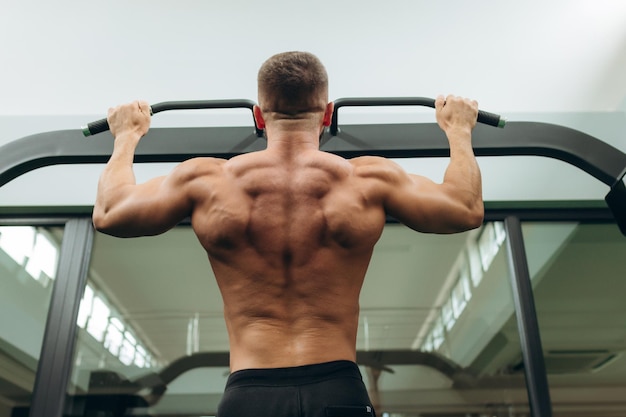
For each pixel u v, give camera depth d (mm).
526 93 2730
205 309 2900
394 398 2736
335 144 1859
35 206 2912
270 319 1148
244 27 2568
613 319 2805
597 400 2648
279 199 1207
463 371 2766
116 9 2510
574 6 2453
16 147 1918
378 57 2643
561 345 2758
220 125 2721
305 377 1084
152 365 2783
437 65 2660
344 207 1203
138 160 1879
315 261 1177
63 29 2551
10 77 2662
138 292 2908
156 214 1239
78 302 2807
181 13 2529
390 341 2850
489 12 2500
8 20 2512
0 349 2766
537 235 2973
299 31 2586
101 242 2969
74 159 1924
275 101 1300
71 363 2699
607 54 2594
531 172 2961
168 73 2672
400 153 1865
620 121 2734
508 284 2879
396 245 3029
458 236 3021
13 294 2871
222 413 1061
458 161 1369
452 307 2898
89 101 2729
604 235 2986
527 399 2641
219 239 1188
